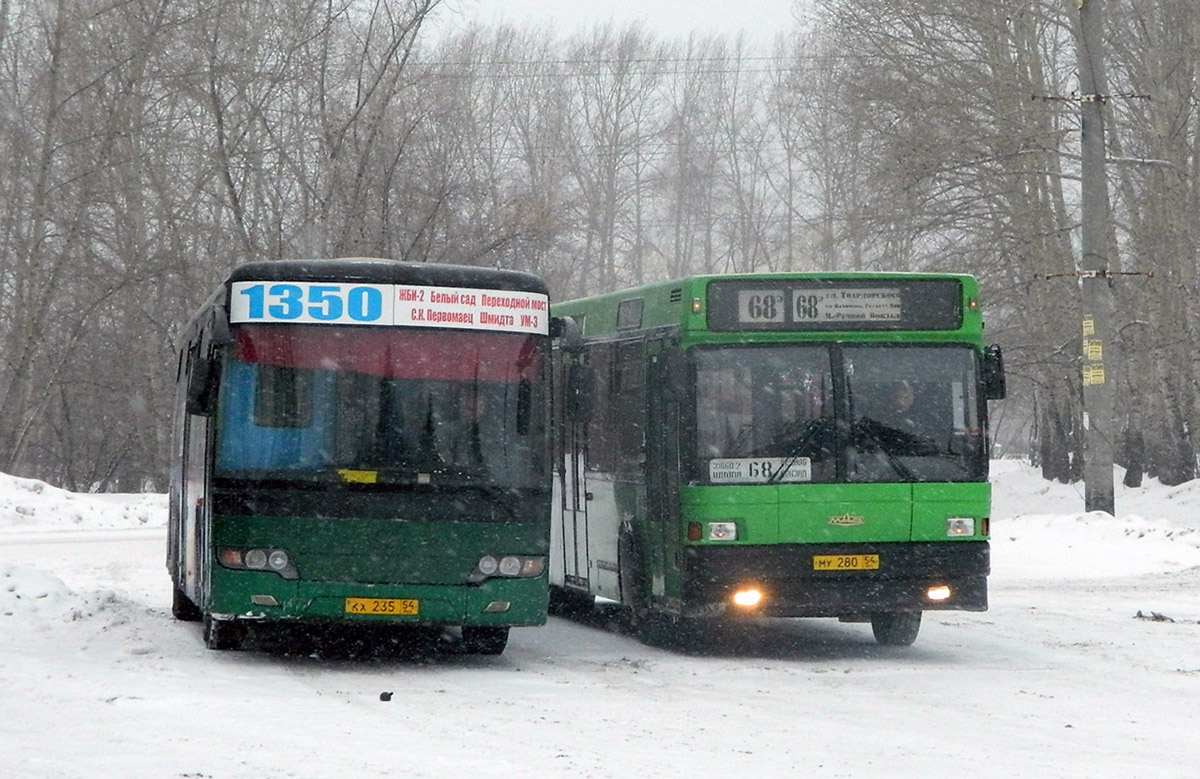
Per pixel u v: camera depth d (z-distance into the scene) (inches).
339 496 588.4
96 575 1025.5
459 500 595.2
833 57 1952.5
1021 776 386.0
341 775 369.1
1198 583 1019.3
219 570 585.3
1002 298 1786.4
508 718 474.0
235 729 433.4
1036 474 2361.0
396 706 498.0
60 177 1943.9
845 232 1786.4
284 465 589.0
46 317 2087.8
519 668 616.7
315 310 601.6
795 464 648.4
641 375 708.0
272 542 584.7
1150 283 1802.4
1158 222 1812.3
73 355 2288.4
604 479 759.7
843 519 645.3
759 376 653.9
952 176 1686.8
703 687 557.3
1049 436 2375.7
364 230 1798.7
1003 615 821.2
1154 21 1812.3
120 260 2090.3
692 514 645.3
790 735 447.8
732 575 639.8
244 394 594.6
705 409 650.2
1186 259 1753.2
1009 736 449.4
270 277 603.2
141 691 499.8
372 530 588.4
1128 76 1825.8
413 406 599.8
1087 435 1344.7
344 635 724.0
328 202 1798.7
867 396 655.8
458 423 602.2
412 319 606.2
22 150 1931.6
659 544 679.1
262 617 584.1
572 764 391.5
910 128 1734.7
